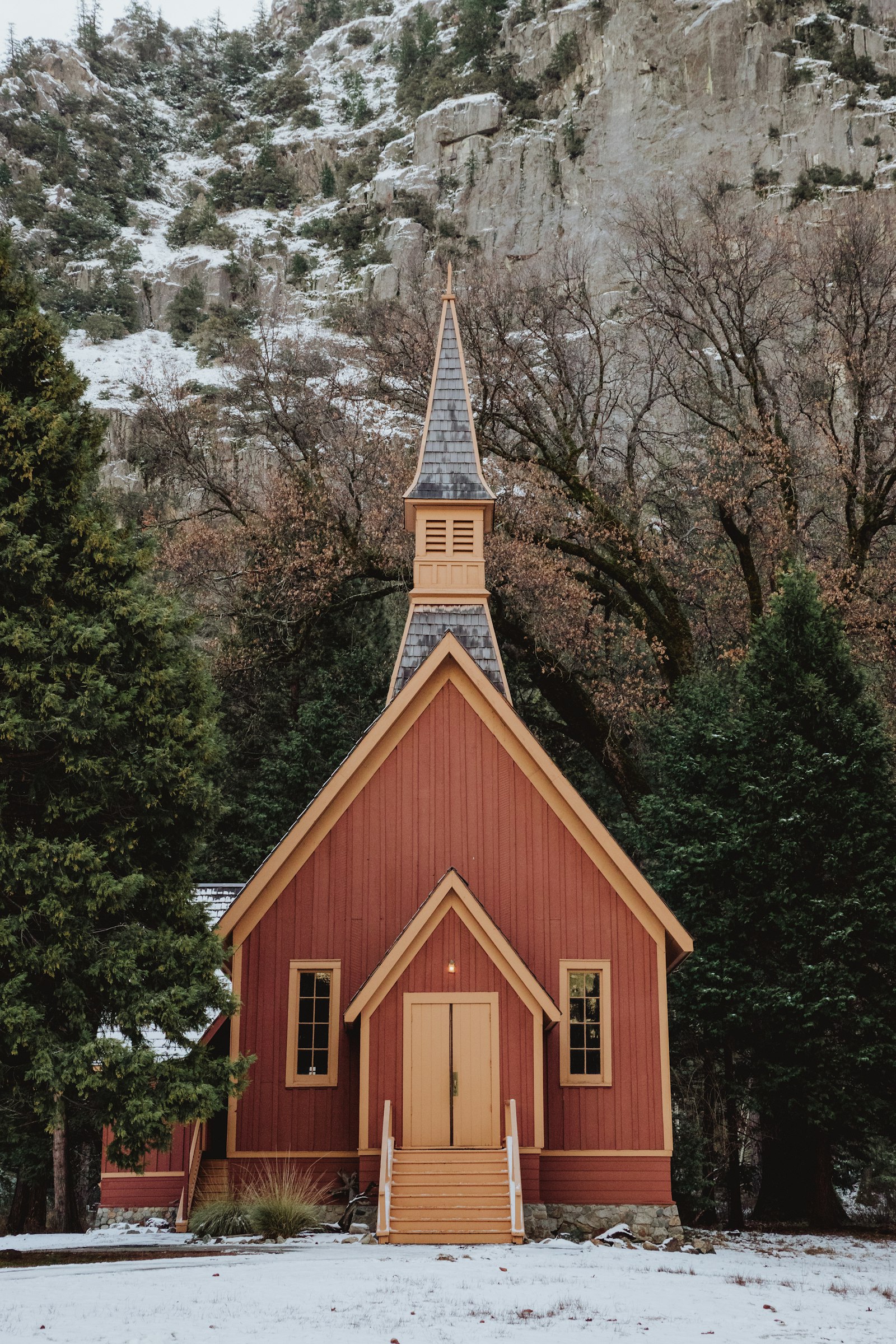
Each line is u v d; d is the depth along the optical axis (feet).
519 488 117.50
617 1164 68.85
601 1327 38.60
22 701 57.36
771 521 110.22
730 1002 79.61
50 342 62.90
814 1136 85.56
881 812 81.20
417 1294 43.32
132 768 58.75
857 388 113.09
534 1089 66.64
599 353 126.31
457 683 75.87
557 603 105.91
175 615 62.90
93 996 57.72
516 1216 60.80
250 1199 67.10
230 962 71.46
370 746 73.97
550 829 73.77
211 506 142.20
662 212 128.36
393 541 112.68
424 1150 64.54
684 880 84.64
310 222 631.56
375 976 67.46
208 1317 38.09
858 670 89.40
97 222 609.42
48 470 61.11
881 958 78.59
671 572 122.21
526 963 71.56
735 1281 52.37
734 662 102.63
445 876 69.15
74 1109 58.49
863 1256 68.03
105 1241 62.85
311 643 136.67
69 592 60.59
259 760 132.77
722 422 130.00
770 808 82.58
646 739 115.65
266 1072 70.08
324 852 73.26
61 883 55.01
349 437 131.85
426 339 128.77
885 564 112.57
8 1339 34.09
